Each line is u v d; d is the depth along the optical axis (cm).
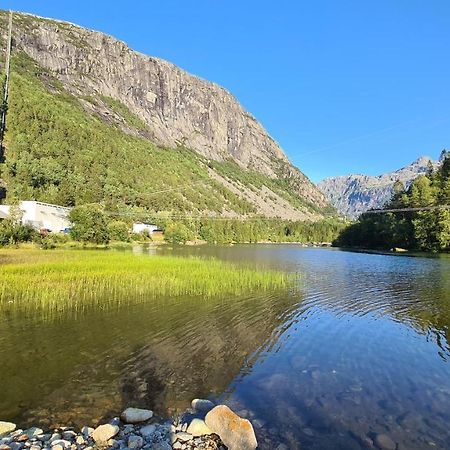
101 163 15388
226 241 13850
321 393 1105
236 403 1024
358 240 13088
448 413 1004
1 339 1516
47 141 13500
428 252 9238
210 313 2105
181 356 1395
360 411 999
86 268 3238
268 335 1719
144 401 1016
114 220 9944
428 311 2298
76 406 971
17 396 1020
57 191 10825
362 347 1570
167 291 2691
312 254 8725
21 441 786
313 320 2028
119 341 1538
